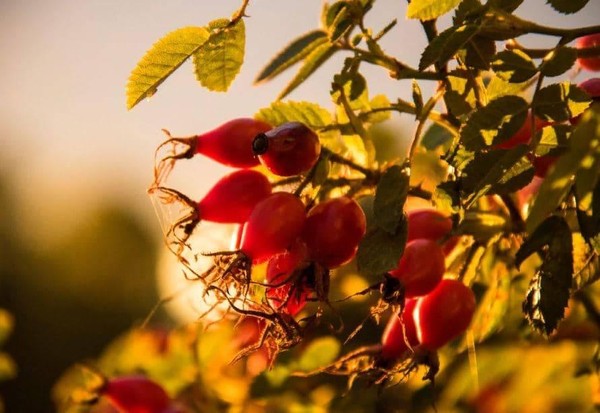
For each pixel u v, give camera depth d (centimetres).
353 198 58
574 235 58
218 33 56
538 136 53
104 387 68
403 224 54
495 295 63
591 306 67
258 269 60
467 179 53
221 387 71
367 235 54
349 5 58
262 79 61
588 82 56
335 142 60
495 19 55
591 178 48
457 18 54
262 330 59
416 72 57
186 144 58
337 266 56
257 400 69
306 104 60
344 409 69
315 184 57
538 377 70
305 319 57
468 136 53
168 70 56
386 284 57
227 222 58
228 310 57
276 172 57
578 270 57
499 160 53
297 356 69
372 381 60
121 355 72
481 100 56
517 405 70
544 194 47
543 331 54
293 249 56
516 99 53
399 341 60
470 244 60
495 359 69
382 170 59
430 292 58
